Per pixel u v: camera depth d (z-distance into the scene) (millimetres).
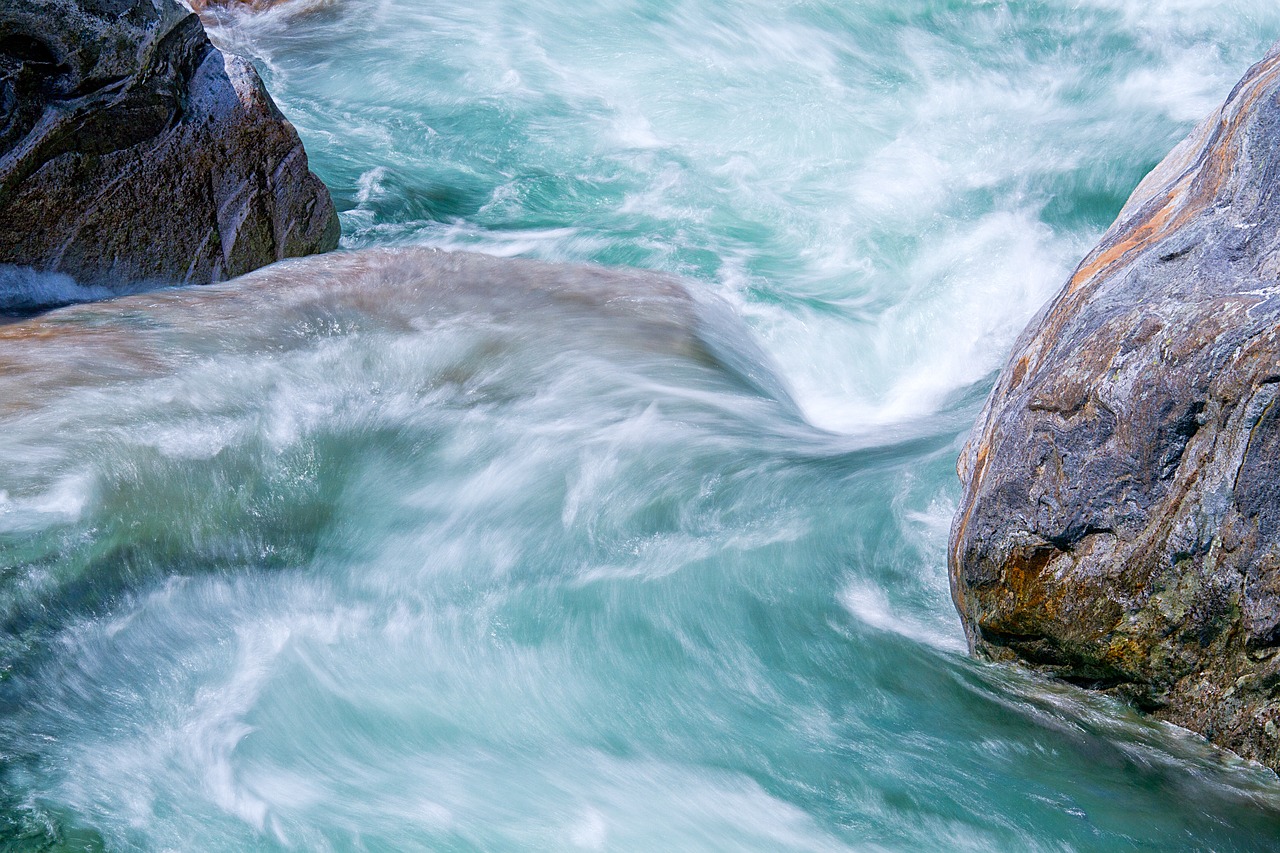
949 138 9133
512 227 7938
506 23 11617
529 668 4266
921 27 11234
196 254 6441
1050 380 3758
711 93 10023
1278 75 3723
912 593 4566
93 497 4566
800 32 11180
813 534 4852
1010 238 7508
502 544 4809
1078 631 3734
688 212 8117
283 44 11242
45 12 5566
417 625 4426
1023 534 3789
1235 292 3422
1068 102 9719
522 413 5477
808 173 8672
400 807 3641
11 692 3936
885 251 7516
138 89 6012
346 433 5246
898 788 3744
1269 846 3402
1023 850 3520
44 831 3428
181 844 3447
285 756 3816
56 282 6066
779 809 3680
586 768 3844
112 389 5180
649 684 4215
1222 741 3570
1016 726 3881
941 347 6656
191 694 4035
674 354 6047
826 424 6020
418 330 6016
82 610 4266
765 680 4234
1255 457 3291
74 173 5930
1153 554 3521
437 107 9828
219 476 4871
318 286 6387
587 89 10195
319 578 4613
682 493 5055
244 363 5539
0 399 4980
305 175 6852
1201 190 3873
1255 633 3393
